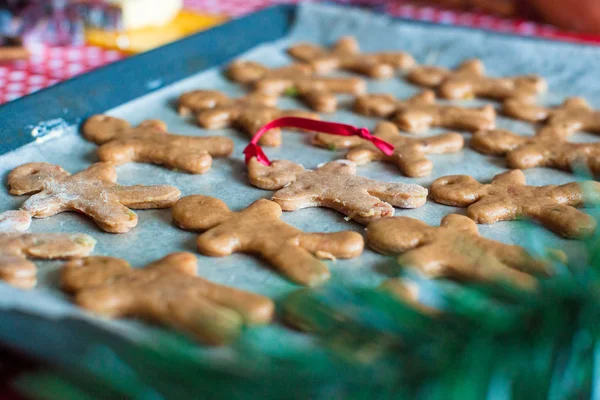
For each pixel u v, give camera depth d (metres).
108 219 0.46
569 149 0.53
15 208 0.48
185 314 0.40
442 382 0.34
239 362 0.35
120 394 0.34
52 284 0.43
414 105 0.58
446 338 0.35
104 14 0.66
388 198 0.49
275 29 0.69
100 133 0.54
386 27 0.68
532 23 0.73
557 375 0.35
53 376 0.35
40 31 0.64
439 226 0.47
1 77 0.59
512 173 0.51
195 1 0.75
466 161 0.54
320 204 0.49
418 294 0.40
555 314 0.35
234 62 0.63
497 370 0.34
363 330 0.35
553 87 0.63
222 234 0.45
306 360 0.34
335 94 0.61
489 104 0.61
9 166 0.51
